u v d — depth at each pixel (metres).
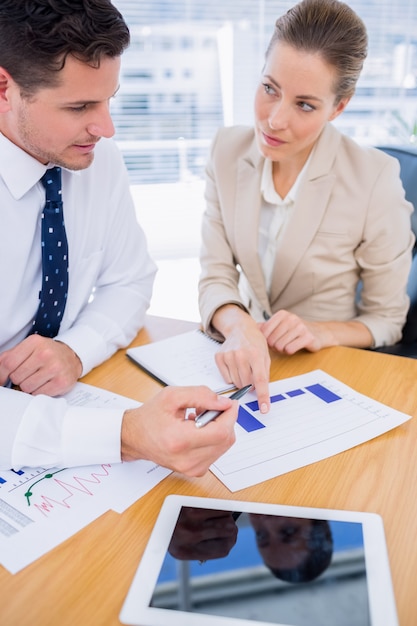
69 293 0.97
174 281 2.57
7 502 0.56
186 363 0.86
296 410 0.73
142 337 0.98
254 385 0.76
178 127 2.34
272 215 1.22
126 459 0.61
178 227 2.50
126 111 2.27
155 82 2.25
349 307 1.24
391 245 1.14
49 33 0.63
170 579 0.45
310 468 0.61
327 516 0.52
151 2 2.14
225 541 0.49
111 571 0.48
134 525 0.53
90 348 0.84
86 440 0.60
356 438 0.67
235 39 2.26
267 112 1.03
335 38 0.92
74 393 0.77
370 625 0.40
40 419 0.61
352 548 0.48
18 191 0.81
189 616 0.41
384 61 2.39
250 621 0.41
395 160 1.17
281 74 0.95
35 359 0.77
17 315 0.88
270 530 0.50
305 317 1.24
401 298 1.17
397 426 0.69
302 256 1.16
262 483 0.59
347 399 0.76
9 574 0.48
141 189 2.40
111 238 1.03
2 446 0.60
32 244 0.86
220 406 0.60
